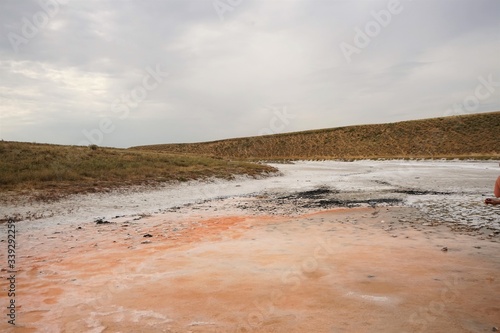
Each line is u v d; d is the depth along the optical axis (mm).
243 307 3744
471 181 19656
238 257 5906
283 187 21062
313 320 3328
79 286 4734
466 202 11453
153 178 20500
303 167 41594
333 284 4328
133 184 18484
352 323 3219
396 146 76500
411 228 7938
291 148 92438
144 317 3617
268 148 96062
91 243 7773
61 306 4016
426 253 5660
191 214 11891
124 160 26781
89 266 5773
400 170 31734
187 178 22000
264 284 4457
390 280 4391
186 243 7352
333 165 45375
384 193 15945
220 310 3699
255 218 10539
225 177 24688
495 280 4230
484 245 6059
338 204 13109
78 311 3852
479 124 74812
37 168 19766
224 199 16391
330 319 3332
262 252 6199
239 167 30469
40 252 7059
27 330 3395
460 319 3211
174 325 3393
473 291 3893
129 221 10844
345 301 3762
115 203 14641
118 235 8602
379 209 11062
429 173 26609
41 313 3822
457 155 57031
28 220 11211
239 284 4504
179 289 4418
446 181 20141
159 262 5824
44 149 27156
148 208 14016
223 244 7066
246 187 21328
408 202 12461
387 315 3359
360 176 26797
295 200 14984
